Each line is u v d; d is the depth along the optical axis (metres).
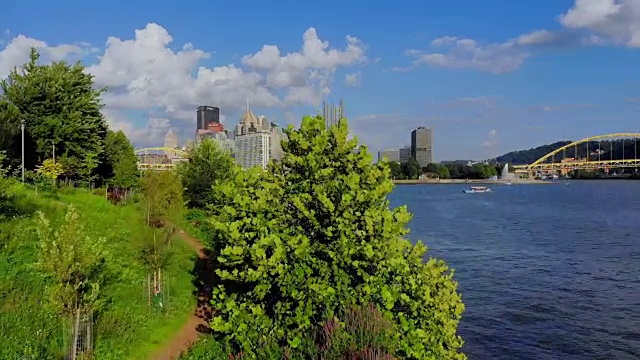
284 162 15.32
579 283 37.38
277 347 13.82
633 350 25.50
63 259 13.47
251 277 13.70
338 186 13.98
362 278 13.94
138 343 15.81
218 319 15.16
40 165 36.34
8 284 16.33
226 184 15.80
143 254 21.36
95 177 43.41
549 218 80.50
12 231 20.50
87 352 13.83
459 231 64.62
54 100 38.59
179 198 31.27
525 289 35.84
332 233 13.68
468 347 25.84
